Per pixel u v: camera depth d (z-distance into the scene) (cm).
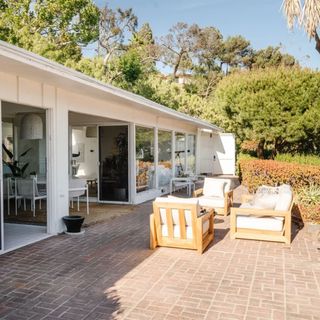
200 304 404
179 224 612
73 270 511
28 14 2033
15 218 870
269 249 621
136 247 629
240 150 2145
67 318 371
